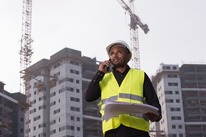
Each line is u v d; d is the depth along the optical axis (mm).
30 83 163125
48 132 152375
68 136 144500
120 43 5039
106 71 5039
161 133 162125
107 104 4523
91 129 154750
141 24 186125
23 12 167000
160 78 169250
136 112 4605
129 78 4992
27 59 161375
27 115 155500
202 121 162875
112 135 4703
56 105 152750
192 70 170375
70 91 151875
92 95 5023
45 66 161250
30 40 164000
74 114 149125
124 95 4859
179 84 165250
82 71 162125
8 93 138750
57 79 155250
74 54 157875
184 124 160125
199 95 167125
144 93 4992
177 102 162500
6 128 129125
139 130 4676
